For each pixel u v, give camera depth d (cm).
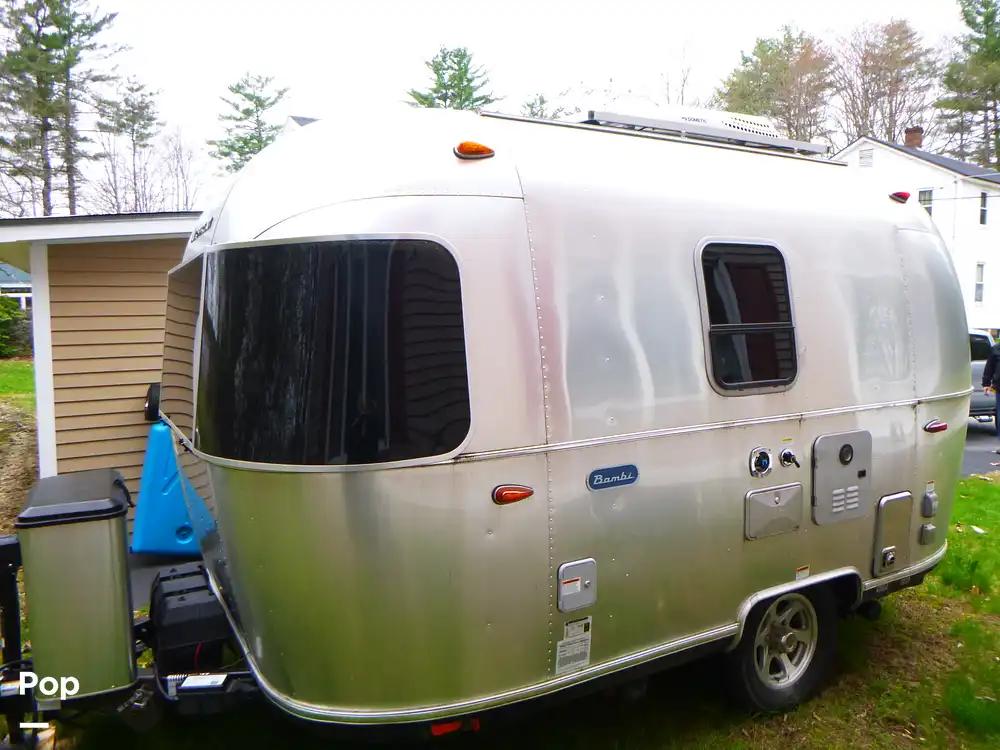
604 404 288
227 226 288
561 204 287
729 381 324
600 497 287
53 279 639
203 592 339
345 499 249
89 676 282
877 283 383
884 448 383
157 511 549
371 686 259
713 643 327
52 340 641
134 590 496
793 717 370
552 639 280
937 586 535
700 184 332
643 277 303
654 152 333
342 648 257
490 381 264
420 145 277
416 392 254
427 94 3384
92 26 3262
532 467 271
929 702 384
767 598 342
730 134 381
